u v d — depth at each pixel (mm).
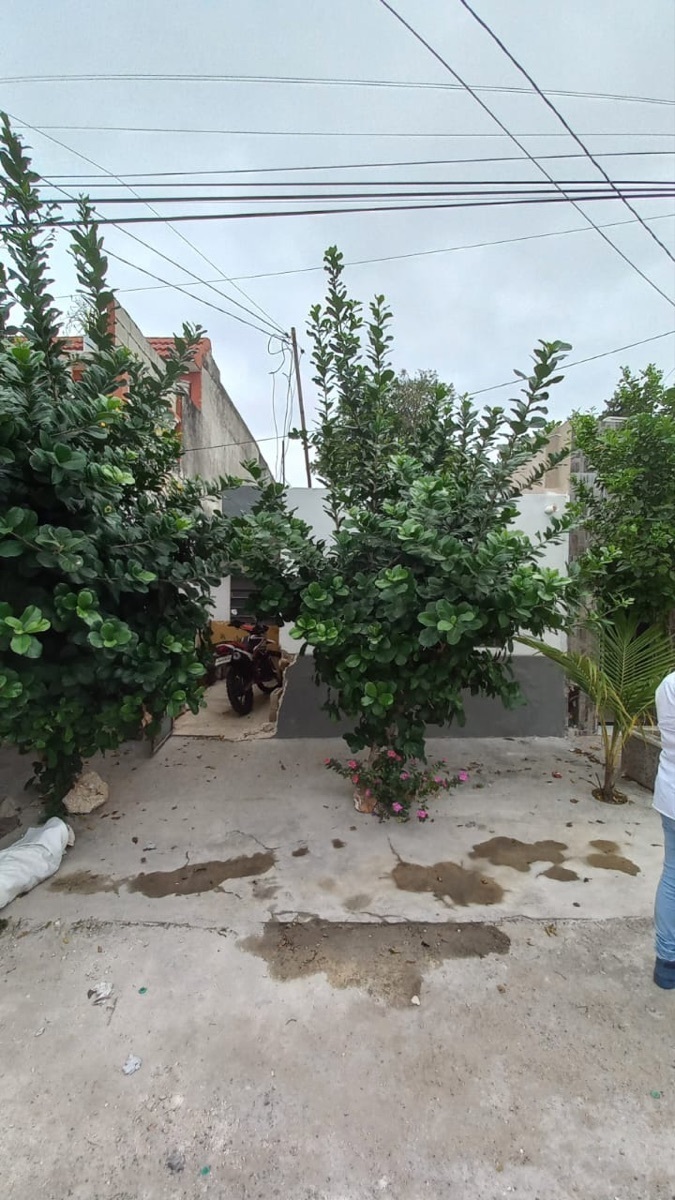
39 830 3424
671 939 2365
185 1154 1729
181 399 9359
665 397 4949
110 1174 1672
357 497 3959
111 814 3973
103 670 2875
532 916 2877
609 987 2416
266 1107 1875
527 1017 2248
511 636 3508
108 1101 1888
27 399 2449
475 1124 1824
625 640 4340
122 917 2844
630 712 4156
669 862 2395
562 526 3650
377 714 3271
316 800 4215
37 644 2352
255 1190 1635
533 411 3254
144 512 3314
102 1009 2266
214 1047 2096
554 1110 1873
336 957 2568
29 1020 2211
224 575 3758
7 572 2705
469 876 3234
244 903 2963
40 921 2809
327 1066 2021
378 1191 1635
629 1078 1993
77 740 3369
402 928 2777
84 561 2697
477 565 2902
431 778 4125
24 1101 1882
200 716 6324
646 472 4715
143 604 3408
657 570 4516
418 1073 2000
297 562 3545
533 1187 1646
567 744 5496
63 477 2438
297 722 5539
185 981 2420
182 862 3363
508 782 4590
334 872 3262
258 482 3914
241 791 4363
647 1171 1692
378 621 3365
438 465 4035
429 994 2359
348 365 3889
